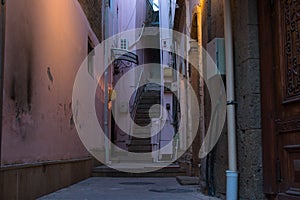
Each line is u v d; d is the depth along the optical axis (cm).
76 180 761
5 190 400
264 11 368
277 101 342
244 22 390
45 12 560
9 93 418
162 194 557
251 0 384
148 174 904
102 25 1147
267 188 355
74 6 762
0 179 387
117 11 1469
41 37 540
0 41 396
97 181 802
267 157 357
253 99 375
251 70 377
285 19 329
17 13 446
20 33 455
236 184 400
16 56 442
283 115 331
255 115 373
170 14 1366
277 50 343
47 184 561
